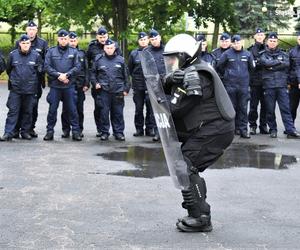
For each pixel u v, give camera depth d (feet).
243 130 36.63
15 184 23.75
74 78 34.27
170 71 17.16
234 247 16.62
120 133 35.27
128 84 35.17
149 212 19.94
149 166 27.66
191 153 17.12
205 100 17.03
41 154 30.32
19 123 35.17
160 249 16.37
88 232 17.81
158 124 16.80
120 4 80.33
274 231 18.12
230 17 84.17
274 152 31.83
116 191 22.79
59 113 47.14
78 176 25.35
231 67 36.35
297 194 22.72
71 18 79.10
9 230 17.94
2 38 108.88
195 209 17.66
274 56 36.68
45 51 35.88
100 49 36.01
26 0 76.18
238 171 26.78
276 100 37.27
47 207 20.47
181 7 82.17
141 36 36.55
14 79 33.99
